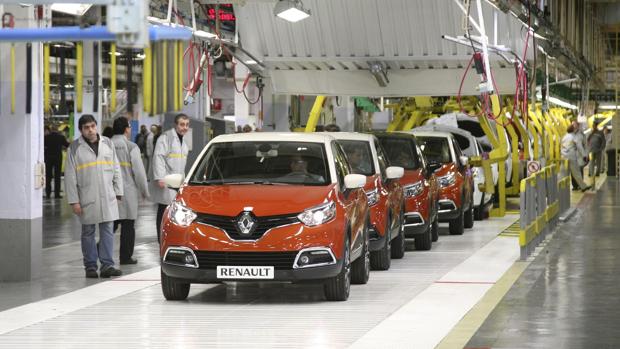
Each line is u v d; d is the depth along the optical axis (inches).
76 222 1155.9
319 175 610.5
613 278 680.4
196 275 565.6
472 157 1149.7
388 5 967.0
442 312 542.9
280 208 569.0
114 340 467.8
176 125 821.9
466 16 805.2
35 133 665.6
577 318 521.0
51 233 1027.3
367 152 764.0
